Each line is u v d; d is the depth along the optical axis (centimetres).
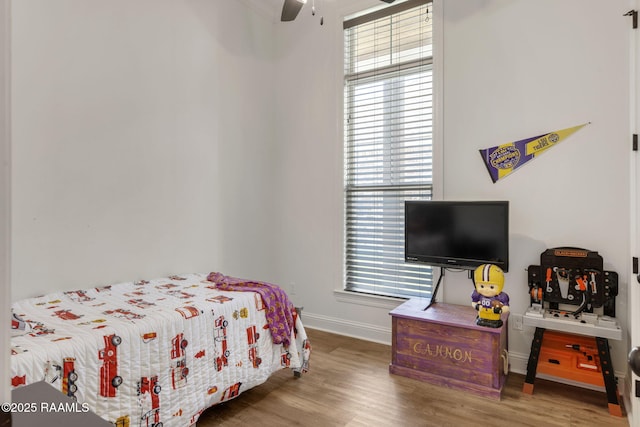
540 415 209
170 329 182
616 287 230
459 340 240
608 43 234
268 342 234
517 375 259
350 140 346
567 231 248
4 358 54
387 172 326
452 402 224
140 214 269
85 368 151
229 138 336
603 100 236
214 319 203
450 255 266
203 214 313
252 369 221
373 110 333
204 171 314
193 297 221
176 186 293
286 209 379
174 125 291
